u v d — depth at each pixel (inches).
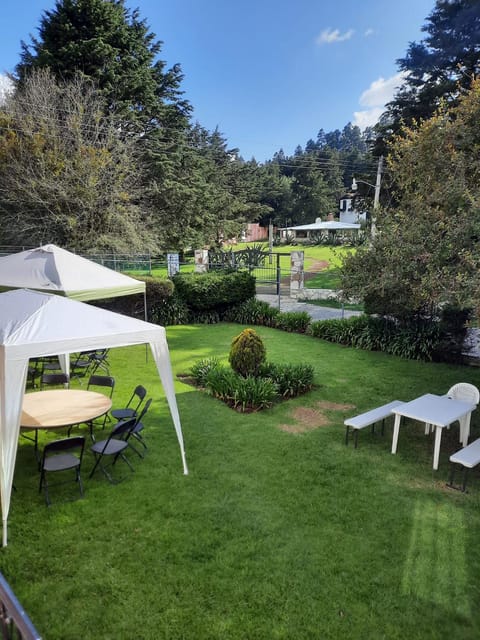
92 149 805.9
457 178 207.3
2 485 146.2
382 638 109.4
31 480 186.9
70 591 123.0
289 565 134.9
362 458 212.2
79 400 220.8
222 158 1823.3
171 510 164.4
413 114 722.2
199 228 1208.2
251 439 232.1
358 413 271.3
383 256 235.3
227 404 285.7
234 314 596.1
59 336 160.4
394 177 270.1
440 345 384.2
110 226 861.8
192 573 130.7
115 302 536.7
